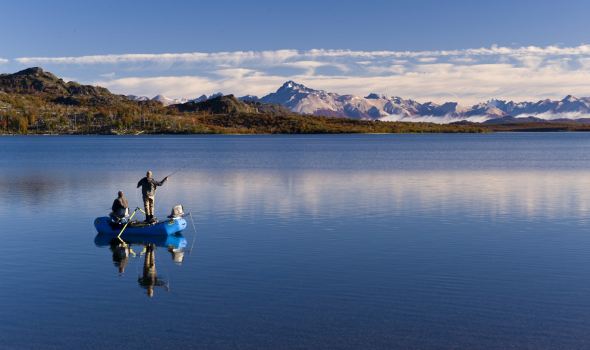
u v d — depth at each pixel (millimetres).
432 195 47688
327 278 21438
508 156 120750
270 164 94562
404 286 20359
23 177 68750
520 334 15859
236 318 17203
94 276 22016
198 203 43375
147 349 15047
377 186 55562
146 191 31672
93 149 173375
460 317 17172
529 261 24000
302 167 86250
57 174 73500
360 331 16141
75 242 28672
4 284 20891
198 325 16672
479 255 25172
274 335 15891
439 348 15008
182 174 72562
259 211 38781
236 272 22406
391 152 145875
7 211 39344
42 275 22172
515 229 31453
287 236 29719
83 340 15664
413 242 28000
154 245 27828
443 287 20219
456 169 80250
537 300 18688
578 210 38531
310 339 15625
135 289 20203
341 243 27828
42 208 40812
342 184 57906
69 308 18188
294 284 20688
